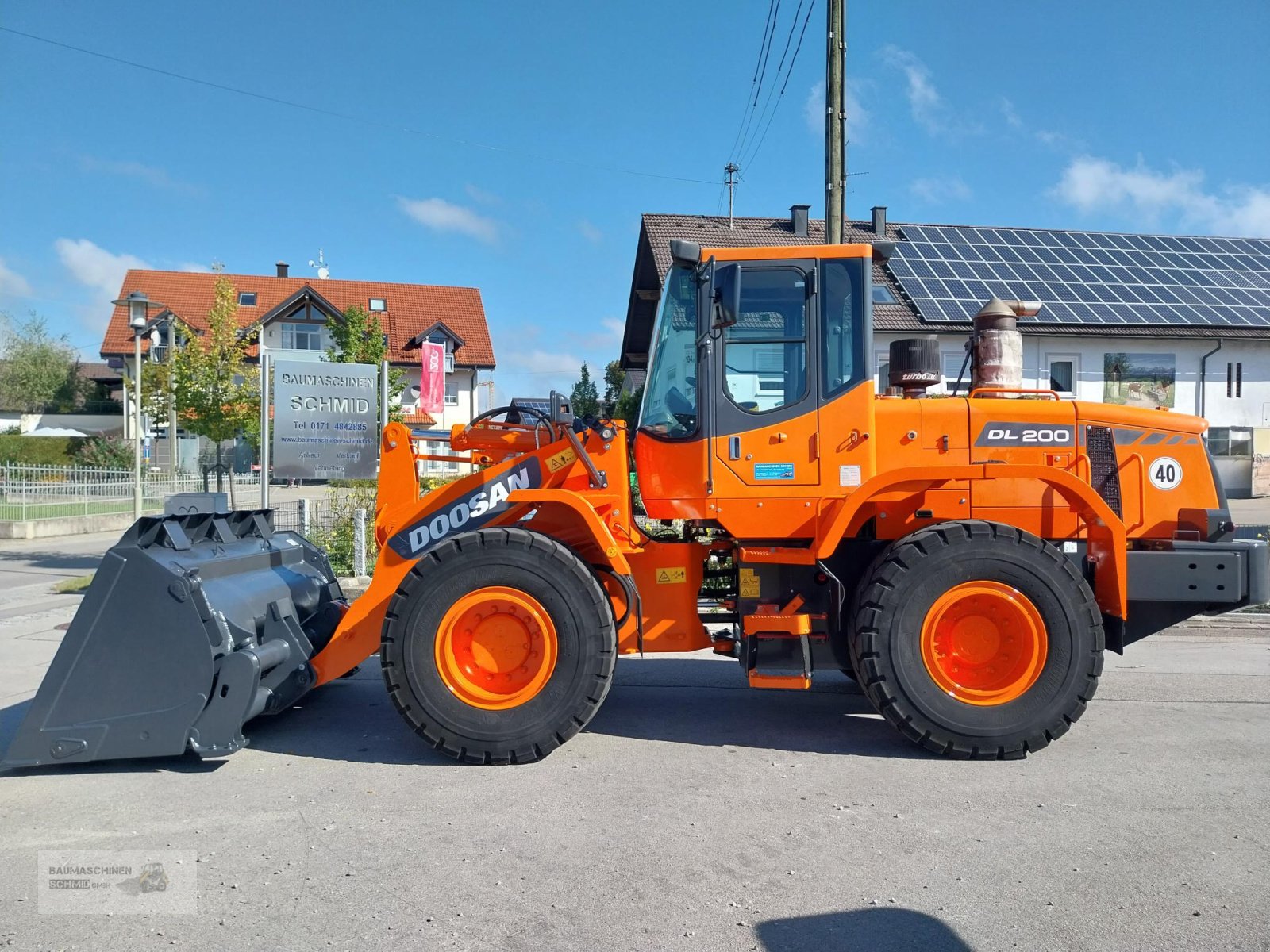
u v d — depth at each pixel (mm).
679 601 4926
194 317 39375
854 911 2977
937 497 5016
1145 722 5113
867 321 4789
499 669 4500
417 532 4824
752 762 4508
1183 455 5117
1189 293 21656
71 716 4254
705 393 4840
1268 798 3945
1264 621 8164
